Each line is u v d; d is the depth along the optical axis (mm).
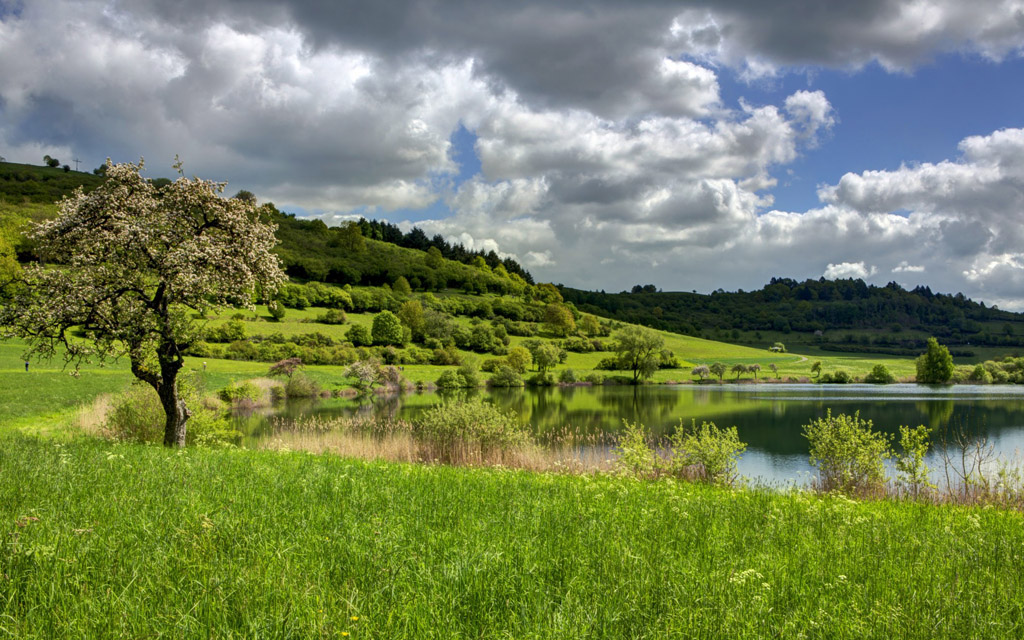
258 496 6777
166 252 14586
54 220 14430
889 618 4113
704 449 17016
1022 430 39062
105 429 18828
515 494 8273
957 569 5559
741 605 4176
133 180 15086
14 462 7914
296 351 76250
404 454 21453
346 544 5027
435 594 4031
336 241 178375
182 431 16203
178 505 6000
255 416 42219
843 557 5836
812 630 3914
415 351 93625
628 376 98000
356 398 60469
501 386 82188
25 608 3488
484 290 174125
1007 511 10391
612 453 22531
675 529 6648
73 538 4590
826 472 17531
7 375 38500
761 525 7266
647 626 3742
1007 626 4168
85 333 15391
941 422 43688
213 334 76938
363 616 3574
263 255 16094
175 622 3377
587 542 5738
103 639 3191
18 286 14242
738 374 103188
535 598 4113
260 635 3264
